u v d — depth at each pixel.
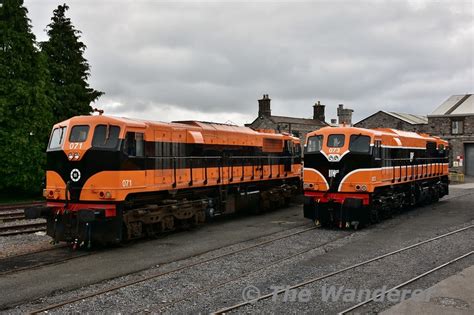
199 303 8.69
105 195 12.87
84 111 32.41
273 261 11.93
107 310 8.34
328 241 14.61
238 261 11.92
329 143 17.19
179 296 9.12
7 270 10.96
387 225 17.72
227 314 8.09
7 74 26.89
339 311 8.30
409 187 21.52
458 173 44.59
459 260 11.82
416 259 12.00
